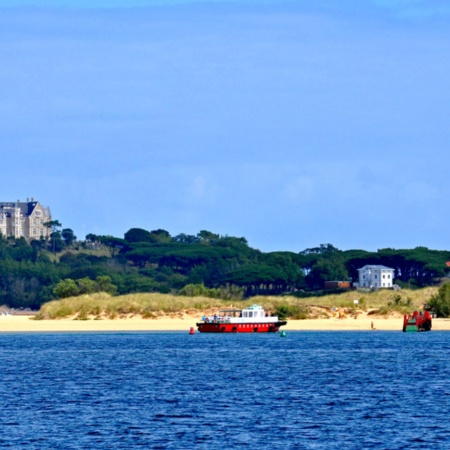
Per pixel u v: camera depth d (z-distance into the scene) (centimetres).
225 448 19900
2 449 19888
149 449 19812
